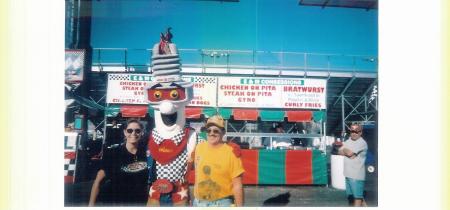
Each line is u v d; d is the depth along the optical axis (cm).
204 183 422
